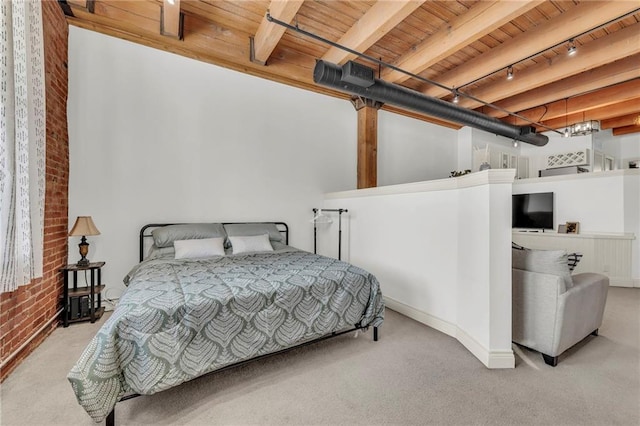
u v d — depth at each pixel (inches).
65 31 117.9
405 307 123.3
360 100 196.4
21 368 79.0
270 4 114.5
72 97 121.3
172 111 141.6
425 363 83.9
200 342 66.2
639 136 267.6
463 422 60.3
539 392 70.4
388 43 146.3
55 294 106.8
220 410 63.8
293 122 177.5
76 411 62.8
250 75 162.4
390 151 223.0
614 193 184.5
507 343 82.1
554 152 265.6
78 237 122.5
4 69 67.2
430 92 187.3
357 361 85.0
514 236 219.5
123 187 131.0
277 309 77.6
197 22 137.2
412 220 120.3
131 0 124.2
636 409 64.0
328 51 156.9
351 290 92.5
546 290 83.2
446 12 123.0
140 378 59.3
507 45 142.0
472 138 256.4
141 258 132.1
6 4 68.2
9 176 68.2
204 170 149.6
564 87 181.8
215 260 113.6
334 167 193.8
